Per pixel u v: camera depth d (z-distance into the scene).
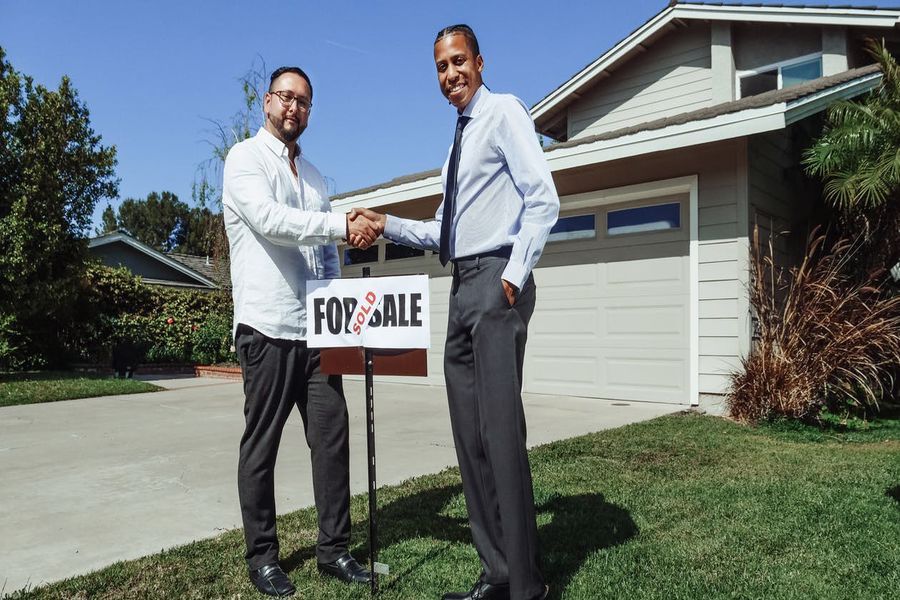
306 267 2.60
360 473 4.10
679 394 6.88
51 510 3.38
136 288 14.77
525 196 2.12
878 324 5.89
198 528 3.09
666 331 7.00
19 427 5.88
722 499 3.31
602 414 6.32
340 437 2.55
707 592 2.24
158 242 50.31
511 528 2.09
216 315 14.66
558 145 7.34
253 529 2.40
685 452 4.49
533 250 2.07
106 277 14.15
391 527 3.01
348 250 10.70
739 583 2.31
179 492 3.70
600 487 3.57
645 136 6.70
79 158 11.01
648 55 10.45
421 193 8.69
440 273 9.27
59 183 10.79
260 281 2.47
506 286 2.07
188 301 15.70
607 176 7.38
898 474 3.84
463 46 2.22
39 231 10.51
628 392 7.23
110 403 7.52
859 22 8.47
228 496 3.62
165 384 9.96
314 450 2.54
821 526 2.88
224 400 7.73
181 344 14.82
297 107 2.60
